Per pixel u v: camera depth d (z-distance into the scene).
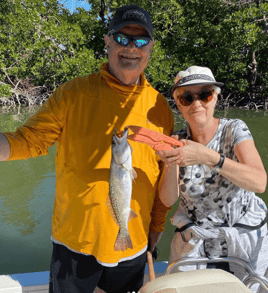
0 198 5.62
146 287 1.48
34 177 6.80
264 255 1.95
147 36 1.71
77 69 18.88
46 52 19.44
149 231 2.21
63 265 1.85
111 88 1.82
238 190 1.86
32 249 4.04
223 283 1.45
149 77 17.64
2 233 4.39
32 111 17.02
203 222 1.93
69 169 1.79
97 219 1.73
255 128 11.34
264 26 17.91
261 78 18.22
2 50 18.92
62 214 1.83
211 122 1.88
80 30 19.72
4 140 1.63
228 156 1.86
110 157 1.76
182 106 1.88
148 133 1.57
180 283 1.45
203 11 18.17
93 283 1.85
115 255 1.76
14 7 19.83
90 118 1.77
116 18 1.71
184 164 1.59
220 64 17.50
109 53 1.80
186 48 18.39
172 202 2.00
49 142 1.81
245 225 1.91
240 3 18.03
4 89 18.20
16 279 2.50
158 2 18.88
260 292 1.90
